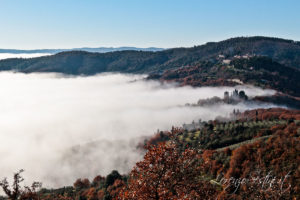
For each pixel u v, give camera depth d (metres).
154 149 25.23
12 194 21.22
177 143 27.17
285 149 93.81
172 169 24.12
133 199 22.59
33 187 22.62
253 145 106.69
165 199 22.11
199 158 26.34
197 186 24.67
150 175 23.83
